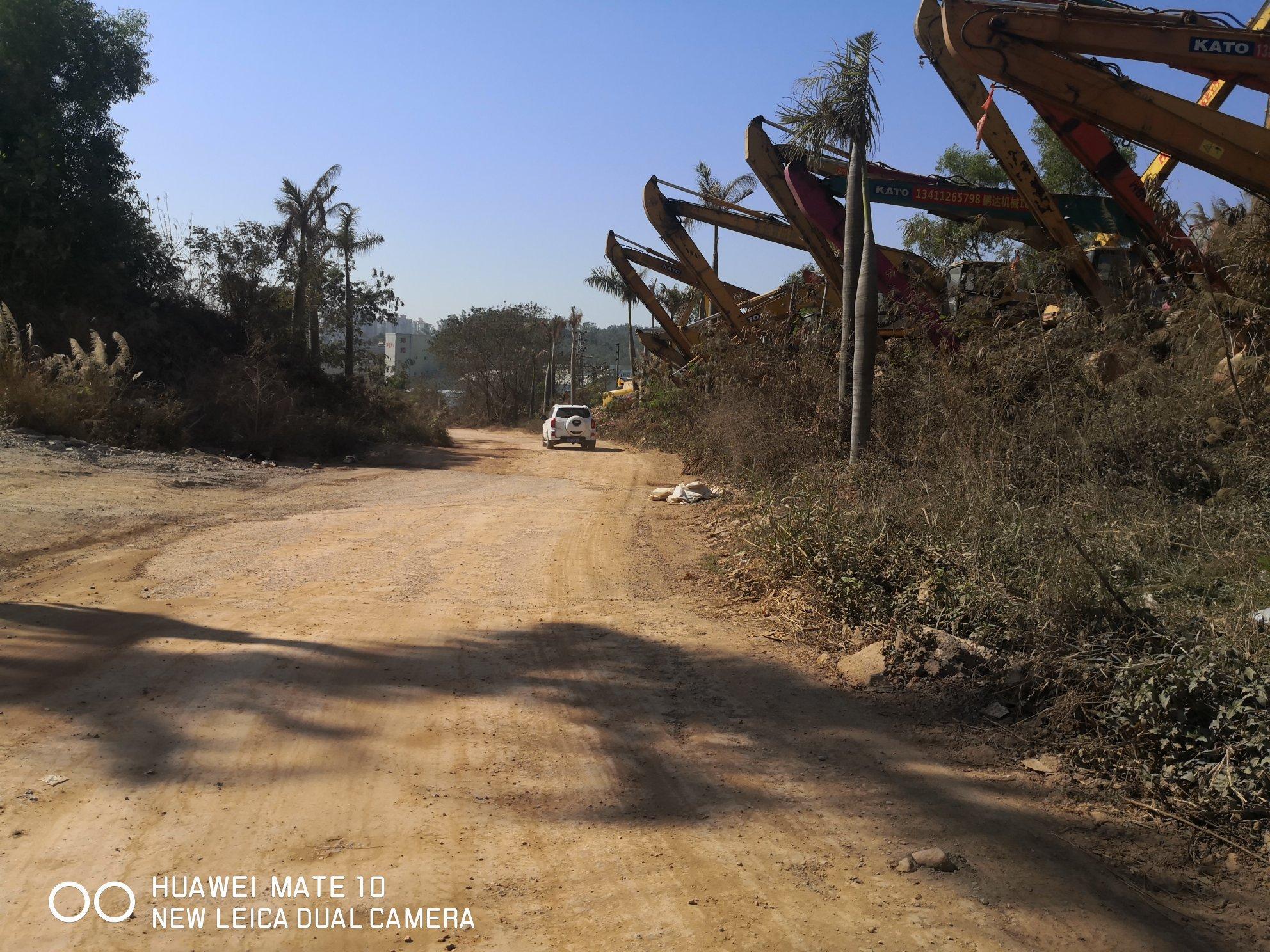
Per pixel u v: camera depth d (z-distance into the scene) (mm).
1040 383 11359
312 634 6707
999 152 16812
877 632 6480
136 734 4699
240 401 24719
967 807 4145
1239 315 11547
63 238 26062
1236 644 5008
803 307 24516
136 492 14211
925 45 16219
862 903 3332
